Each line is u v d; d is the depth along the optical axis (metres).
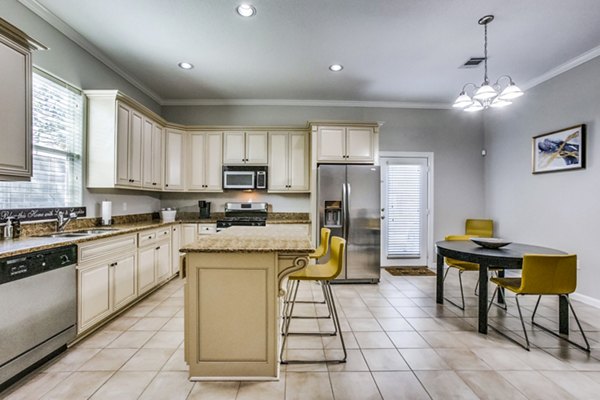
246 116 4.79
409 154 4.84
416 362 2.03
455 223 4.88
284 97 4.62
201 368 1.80
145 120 3.73
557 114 3.54
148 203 4.37
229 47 3.09
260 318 1.80
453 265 3.18
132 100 3.29
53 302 1.96
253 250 1.73
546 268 2.17
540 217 3.77
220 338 1.80
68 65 2.81
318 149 4.13
